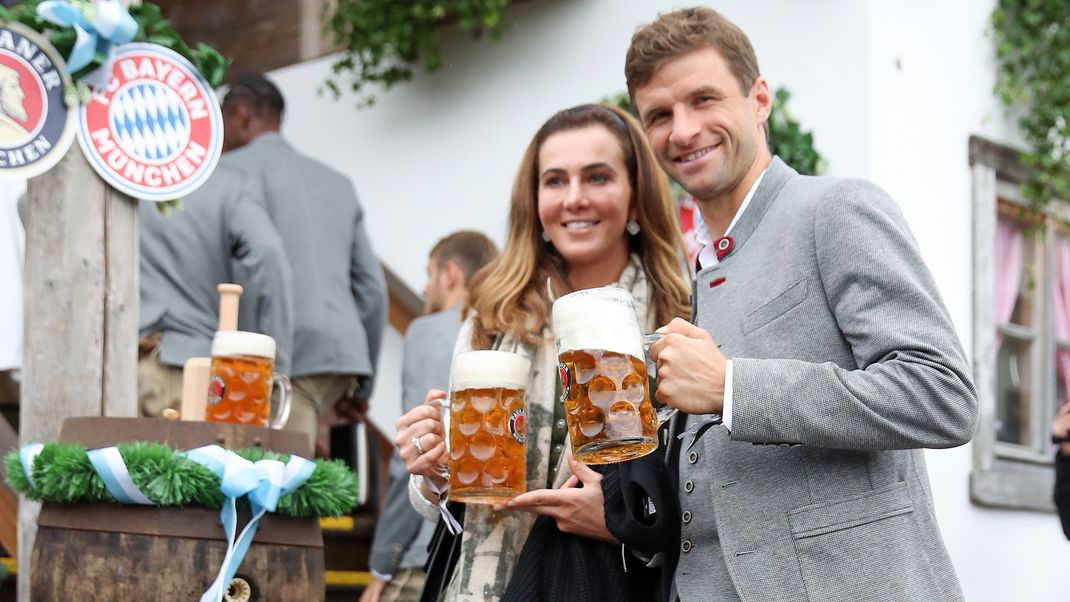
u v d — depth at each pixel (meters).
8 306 4.10
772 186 2.00
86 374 2.64
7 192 4.16
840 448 1.78
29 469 2.31
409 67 5.64
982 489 4.84
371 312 4.59
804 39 4.66
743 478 1.88
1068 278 5.48
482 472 1.96
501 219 5.29
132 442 2.25
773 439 1.78
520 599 2.13
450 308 4.02
